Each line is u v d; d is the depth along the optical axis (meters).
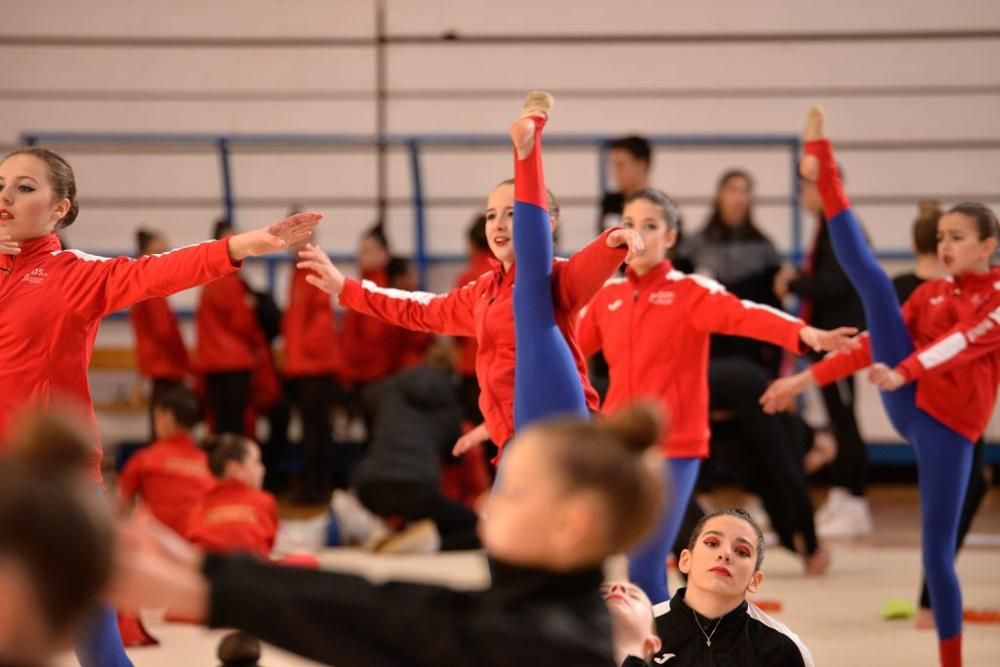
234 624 2.57
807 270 12.40
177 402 11.06
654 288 7.83
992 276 7.70
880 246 16.48
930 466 7.43
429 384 12.64
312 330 14.41
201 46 16.62
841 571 10.86
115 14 16.55
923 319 7.87
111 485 14.60
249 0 16.61
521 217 5.30
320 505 14.58
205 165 16.59
